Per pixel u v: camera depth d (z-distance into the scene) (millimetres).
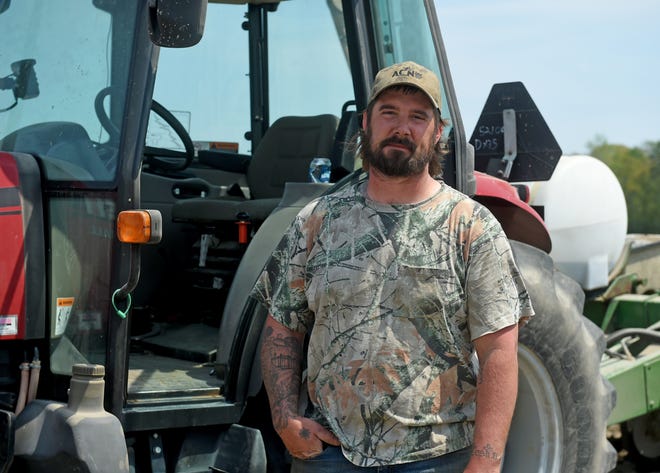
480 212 2279
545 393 3811
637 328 5445
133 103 2844
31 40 3189
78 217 2893
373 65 3377
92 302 2850
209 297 4008
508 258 2258
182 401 2971
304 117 4059
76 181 2898
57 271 2934
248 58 4289
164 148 4172
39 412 2752
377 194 2324
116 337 2797
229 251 3902
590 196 5363
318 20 3920
